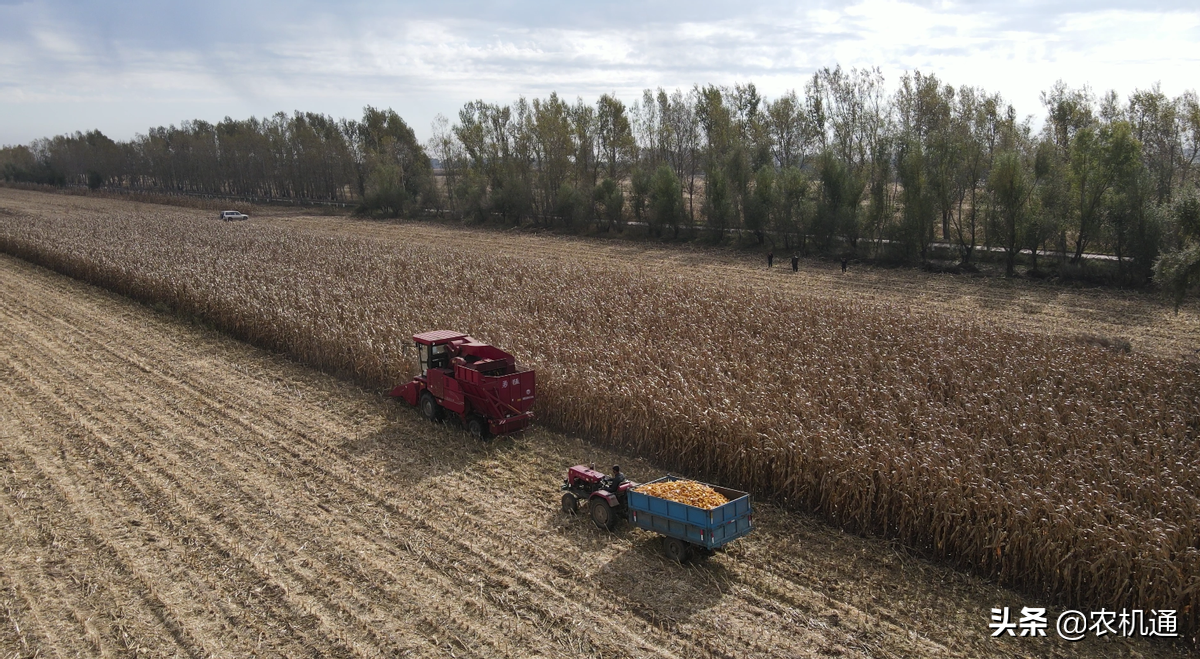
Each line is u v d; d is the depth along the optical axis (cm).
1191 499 1478
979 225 5725
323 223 8681
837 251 5759
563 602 1361
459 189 8694
